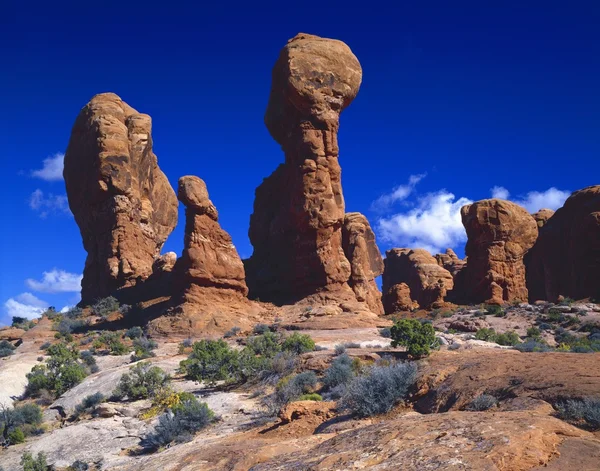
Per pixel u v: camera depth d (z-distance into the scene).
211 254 48.72
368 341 35.66
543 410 10.60
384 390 15.54
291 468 9.15
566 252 74.69
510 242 61.69
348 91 55.53
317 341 36.84
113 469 14.89
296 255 53.28
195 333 44.25
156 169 76.50
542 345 32.34
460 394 13.57
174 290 49.97
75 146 68.06
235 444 13.23
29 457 19.81
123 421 23.47
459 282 70.25
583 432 8.76
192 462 12.20
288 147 56.94
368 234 69.81
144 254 65.38
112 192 64.06
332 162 53.91
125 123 68.94
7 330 58.97
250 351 30.11
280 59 58.38
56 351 37.97
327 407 16.56
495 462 7.24
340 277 52.03
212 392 26.33
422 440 8.63
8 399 32.59
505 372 14.01
